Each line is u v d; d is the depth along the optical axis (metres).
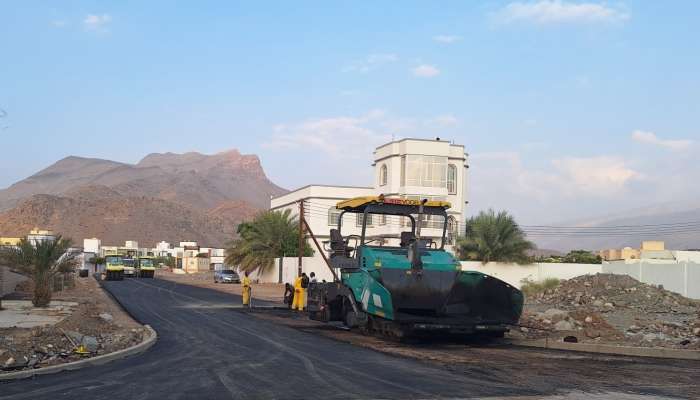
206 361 14.12
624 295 34.53
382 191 60.81
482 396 10.47
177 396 10.37
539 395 10.61
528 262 47.03
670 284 39.53
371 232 19.48
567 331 19.66
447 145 59.03
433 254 19.05
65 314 24.92
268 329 21.38
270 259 66.06
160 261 141.38
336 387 11.15
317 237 66.31
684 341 17.66
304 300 30.28
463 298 17.80
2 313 25.16
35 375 12.27
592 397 10.55
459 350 16.45
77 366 13.21
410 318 16.95
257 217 67.31
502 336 18.16
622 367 13.89
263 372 12.68
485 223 47.44
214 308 31.38
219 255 145.12
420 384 11.45
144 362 13.98
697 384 11.91
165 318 25.28
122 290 48.84
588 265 46.28
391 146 59.47
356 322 19.30
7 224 190.75
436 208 19.64
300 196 69.75
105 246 180.12
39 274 29.11
